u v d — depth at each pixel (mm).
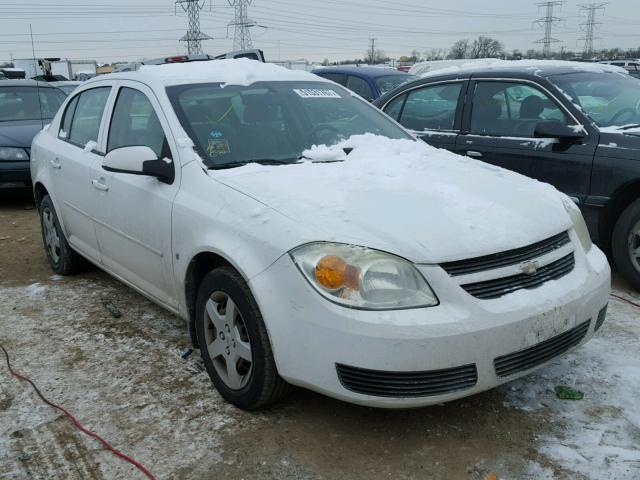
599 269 3082
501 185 3244
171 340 3916
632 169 4457
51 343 3922
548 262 2834
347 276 2520
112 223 4035
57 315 4375
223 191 3115
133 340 3930
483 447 2760
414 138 4312
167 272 3506
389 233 2623
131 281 4051
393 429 2906
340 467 2654
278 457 2727
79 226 4613
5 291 4910
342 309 2498
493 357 2555
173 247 3367
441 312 2498
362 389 2506
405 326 2443
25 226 7176
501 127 5348
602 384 3248
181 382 3381
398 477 2582
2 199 8859
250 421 2990
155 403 3178
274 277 2680
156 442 2855
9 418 3078
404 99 6211
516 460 2664
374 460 2691
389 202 2855
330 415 3025
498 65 5750
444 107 5820
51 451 2814
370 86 10406
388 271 2520
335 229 2648
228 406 3123
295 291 2604
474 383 2555
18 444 2867
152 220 3537
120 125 4148
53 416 3086
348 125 4094
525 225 2852
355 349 2469
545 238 2865
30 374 3516
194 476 2625
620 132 4637
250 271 2760
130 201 3756
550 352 2768
